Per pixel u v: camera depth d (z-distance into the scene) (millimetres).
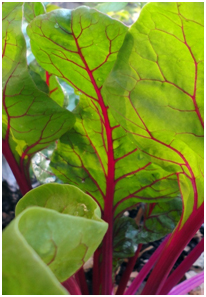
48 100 253
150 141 212
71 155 292
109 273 288
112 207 297
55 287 107
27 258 108
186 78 183
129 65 189
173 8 166
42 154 384
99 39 203
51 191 181
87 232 140
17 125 268
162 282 247
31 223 130
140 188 286
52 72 250
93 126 272
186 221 233
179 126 194
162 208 325
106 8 445
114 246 326
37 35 213
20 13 238
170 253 241
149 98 193
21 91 246
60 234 134
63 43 212
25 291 109
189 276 391
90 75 230
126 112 199
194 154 211
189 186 230
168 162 226
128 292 324
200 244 268
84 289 329
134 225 338
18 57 241
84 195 172
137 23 179
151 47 182
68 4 569
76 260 146
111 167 279
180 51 178
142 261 416
